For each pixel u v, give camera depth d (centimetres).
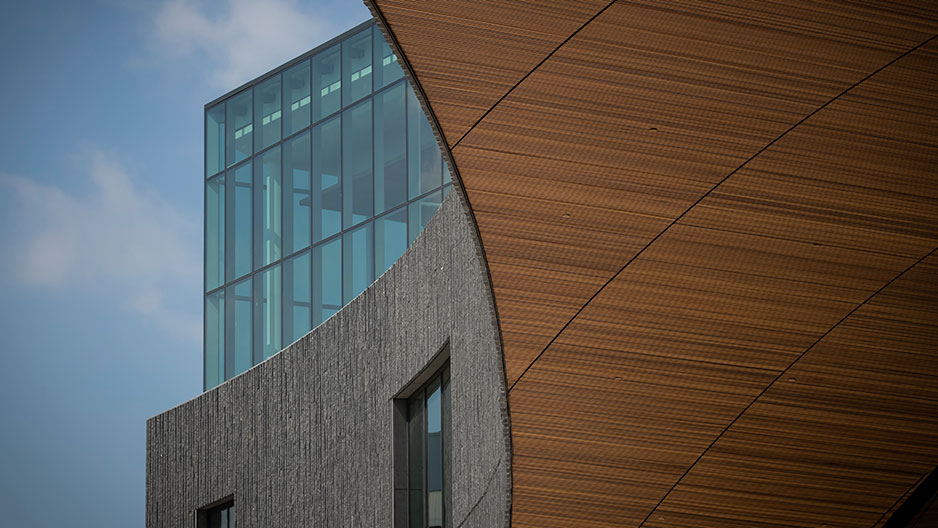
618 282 1093
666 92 980
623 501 1220
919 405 1198
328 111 3300
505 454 1172
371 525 2180
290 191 3388
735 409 1183
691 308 1116
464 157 1019
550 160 1020
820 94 979
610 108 989
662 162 1025
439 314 1877
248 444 2761
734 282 1104
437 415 1992
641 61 959
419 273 2006
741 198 1054
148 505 3158
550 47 948
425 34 941
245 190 3566
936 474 1262
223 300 3566
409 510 2095
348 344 2356
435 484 1983
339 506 2328
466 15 924
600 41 945
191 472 2992
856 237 1082
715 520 1266
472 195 1040
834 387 1182
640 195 1046
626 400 1156
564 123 998
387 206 3020
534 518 1220
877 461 1240
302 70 3434
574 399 1147
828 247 1089
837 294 1120
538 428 1156
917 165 1029
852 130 1005
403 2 917
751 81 971
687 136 1009
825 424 1205
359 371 2298
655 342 1129
